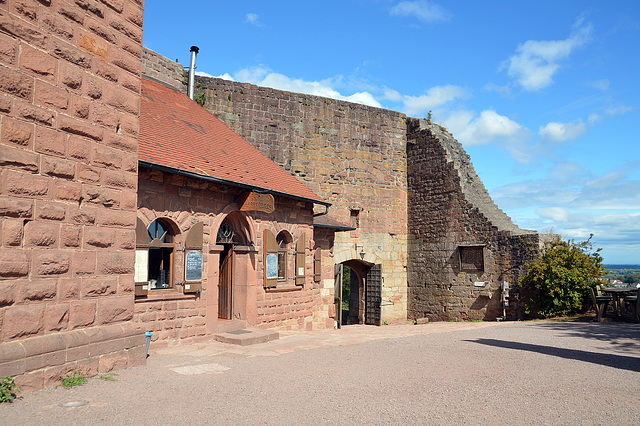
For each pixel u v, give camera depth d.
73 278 6.25
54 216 5.98
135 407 5.11
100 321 6.70
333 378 6.77
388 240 23.97
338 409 5.19
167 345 10.09
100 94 6.79
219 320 12.54
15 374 5.33
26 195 5.61
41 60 5.87
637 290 14.11
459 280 22.11
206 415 4.89
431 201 23.67
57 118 6.07
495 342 10.66
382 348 9.81
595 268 17.53
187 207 10.77
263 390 6.00
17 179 5.50
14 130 5.49
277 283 13.84
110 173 6.91
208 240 11.30
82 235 6.41
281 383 6.42
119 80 7.16
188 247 10.58
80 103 6.44
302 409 5.17
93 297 6.57
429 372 7.26
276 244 13.70
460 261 22.16
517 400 5.63
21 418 4.57
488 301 20.92
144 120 12.34
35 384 5.57
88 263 6.50
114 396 5.54
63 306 6.09
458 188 22.53
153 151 10.34
